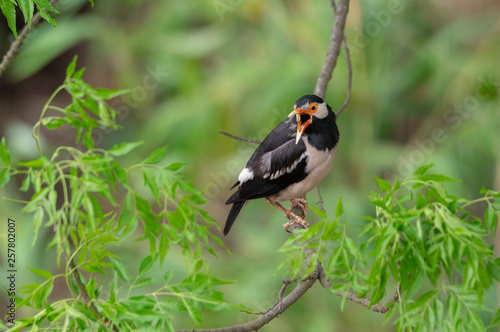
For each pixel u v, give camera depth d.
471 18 14.49
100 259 4.93
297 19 13.88
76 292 4.82
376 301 4.61
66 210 4.61
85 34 15.48
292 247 4.60
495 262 4.66
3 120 18.58
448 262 4.61
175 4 15.22
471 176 13.25
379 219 4.62
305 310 12.67
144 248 12.51
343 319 12.80
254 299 12.27
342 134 13.27
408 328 4.59
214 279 4.79
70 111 4.94
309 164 8.73
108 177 4.78
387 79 13.49
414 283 4.56
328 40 13.46
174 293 4.71
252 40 14.52
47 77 19.67
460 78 13.70
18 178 12.82
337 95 13.27
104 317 4.66
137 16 17.17
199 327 11.83
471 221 4.77
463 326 4.46
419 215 4.54
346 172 13.35
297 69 13.12
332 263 4.52
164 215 4.87
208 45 14.59
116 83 17.34
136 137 15.05
